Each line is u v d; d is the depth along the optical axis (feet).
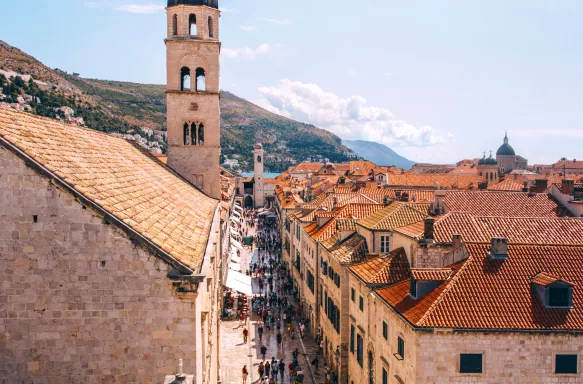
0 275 56.34
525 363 83.30
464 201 171.12
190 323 58.59
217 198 189.06
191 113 186.09
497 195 176.65
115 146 112.57
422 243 111.34
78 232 56.95
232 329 199.21
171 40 182.39
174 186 128.06
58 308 57.26
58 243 56.80
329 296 163.63
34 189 56.18
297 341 188.44
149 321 58.23
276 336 192.65
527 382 83.41
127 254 57.67
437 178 421.59
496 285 89.66
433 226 114.52
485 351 82.89
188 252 66.03
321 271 180.04
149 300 58.08
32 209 56.29
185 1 182.29
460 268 92.73
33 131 67.46
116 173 83.25
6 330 56.80
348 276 142.10
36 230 56.44
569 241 119.34
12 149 55.77
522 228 122.42
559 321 83.87
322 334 177.47
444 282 92.68
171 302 58.29
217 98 186.70
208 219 111.45
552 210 169.58
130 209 66.54
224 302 224.12
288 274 281.33
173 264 58.03
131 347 58.23
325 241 175.73
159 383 58.70
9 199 55.98
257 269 302.66
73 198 56.75
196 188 178.81
